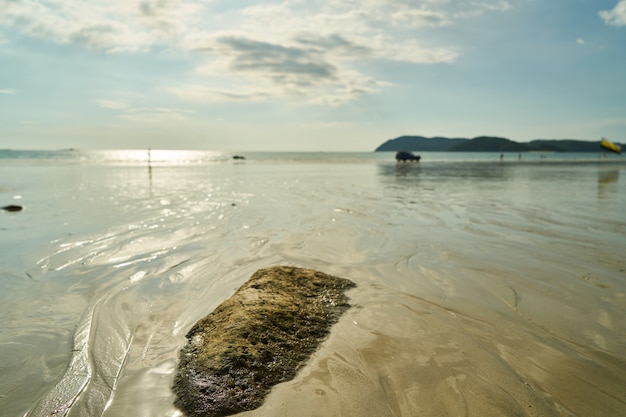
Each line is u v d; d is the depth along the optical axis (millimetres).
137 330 4539
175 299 5438
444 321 4758
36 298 5426
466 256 7371
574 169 37312
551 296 5492
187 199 14555
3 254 7352
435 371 3705
